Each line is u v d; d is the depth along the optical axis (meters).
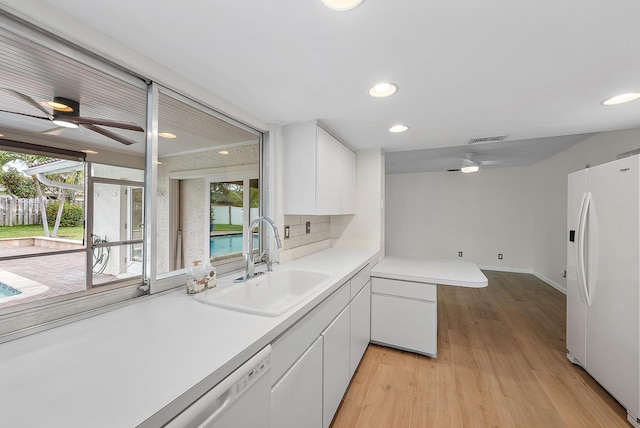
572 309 2.15
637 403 1.50
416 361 2.24
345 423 1.58
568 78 1.41
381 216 3.04
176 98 1.41
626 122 2.11
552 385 1.91
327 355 1.46
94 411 0.56
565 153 3.83
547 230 4.52
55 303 0.99
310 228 2.69
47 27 0.90
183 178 1.92
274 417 1.00
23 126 1.22
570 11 0.92
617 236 1.66
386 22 0.98
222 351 0.81
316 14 0.93
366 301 2.33
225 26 1.00
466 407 1.71
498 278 4.89
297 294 1.90
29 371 0.70
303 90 1.54
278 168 2.13
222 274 1.74
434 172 5.93
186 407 0.64
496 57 1.21
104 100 1.35
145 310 1.14
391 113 1.90
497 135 2.45
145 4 0.88
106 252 1.50
